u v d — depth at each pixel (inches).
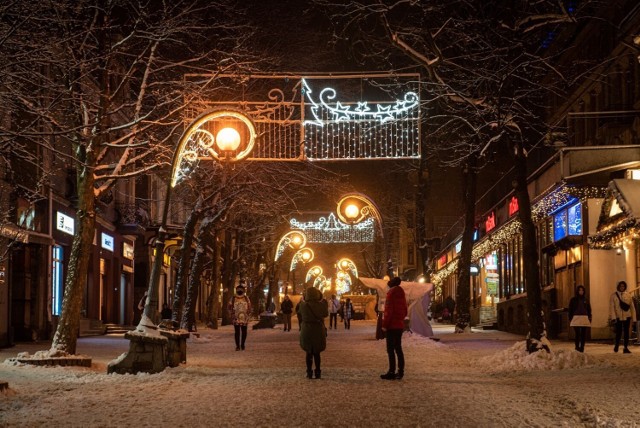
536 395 506.3
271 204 1386.6
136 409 456.8
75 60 690.2
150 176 1956.2
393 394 518.3
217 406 466.6
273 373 684.7
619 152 969.5
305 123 841.5
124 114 1472.7
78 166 770.8
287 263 3398.1
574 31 1365.7
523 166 773.3
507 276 1649.9
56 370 681.0
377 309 1214.9
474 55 781.3
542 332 740.7
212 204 1262.3
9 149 677.3
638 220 818.8
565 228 1179.3
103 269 1690.5
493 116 817.5
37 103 767.7
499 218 1633.9
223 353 978.7
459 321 1419.8
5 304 1111.0
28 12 641.0
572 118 1348.4
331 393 526.3
